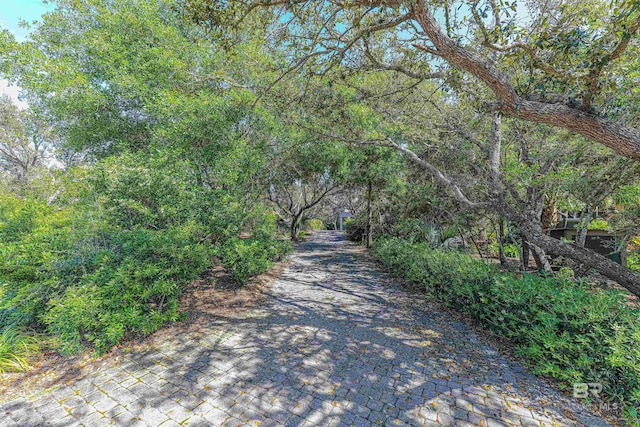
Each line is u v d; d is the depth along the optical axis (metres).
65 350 3.04
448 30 3.41
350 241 16.55
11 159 13.88
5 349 2.92
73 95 5.62
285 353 3.30
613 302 2.75
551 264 5.82
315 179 14.25
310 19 3.72
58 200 5.97
